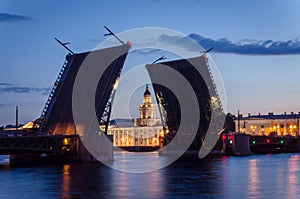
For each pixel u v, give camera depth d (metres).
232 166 79.56
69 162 92.25
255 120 188.00
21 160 97.50
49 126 92.06
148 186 52.47
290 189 49.41
